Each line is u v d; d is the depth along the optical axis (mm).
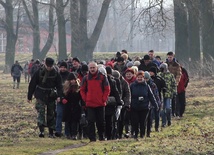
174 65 56438
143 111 40781
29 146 37125
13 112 67062
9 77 164000
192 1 119688
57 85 41844
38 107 41875
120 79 41219
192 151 33938
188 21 133875
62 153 32875
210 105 70000
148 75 45219
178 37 133750
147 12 100375
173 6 133250
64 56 163000
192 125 50906
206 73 118375
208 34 123125
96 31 154125
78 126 43969
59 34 162625
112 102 39938
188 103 73812
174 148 34969
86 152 33031
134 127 41031
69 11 163000
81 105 42531
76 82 42156
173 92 50875
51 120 42688
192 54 133750
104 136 40750
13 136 45719
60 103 42438
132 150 33750
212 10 122438
